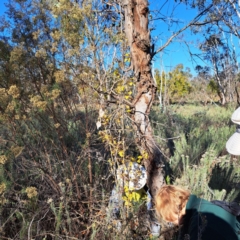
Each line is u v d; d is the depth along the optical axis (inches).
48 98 98.6
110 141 108.3
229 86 608.1
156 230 105.1
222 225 64.4
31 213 96.6
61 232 99.1
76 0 112.7
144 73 112.1
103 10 117.7
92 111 116.1
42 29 109.0
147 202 113.9
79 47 103.7
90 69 108.0
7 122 93.6
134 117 113.4
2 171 97.6
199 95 767.7
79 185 116.8
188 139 221.5
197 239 63.9
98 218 105.5
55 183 104.3
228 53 598.5
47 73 106.2
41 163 110.9
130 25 110.6
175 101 788.6
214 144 187.5
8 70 100.1
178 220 69.8
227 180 143.3
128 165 110.0
